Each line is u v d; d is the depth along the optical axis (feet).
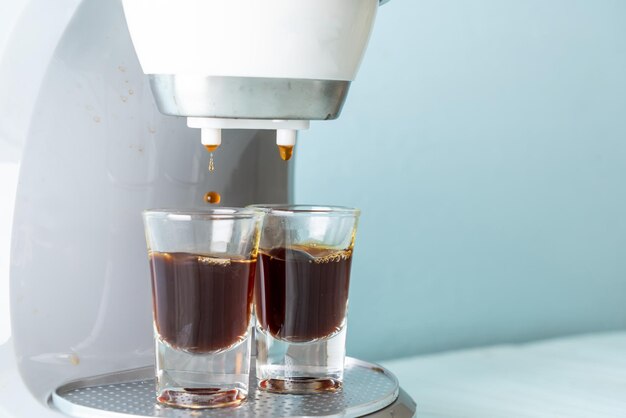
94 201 2.15
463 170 4.89
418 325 4.88
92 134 2.14
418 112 4.73
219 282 2.02
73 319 2.15
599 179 5.27
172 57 1.94
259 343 2.14
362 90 4.57
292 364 2.11
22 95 2.07
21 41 2.08
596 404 3.03
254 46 1.91
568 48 5.08
